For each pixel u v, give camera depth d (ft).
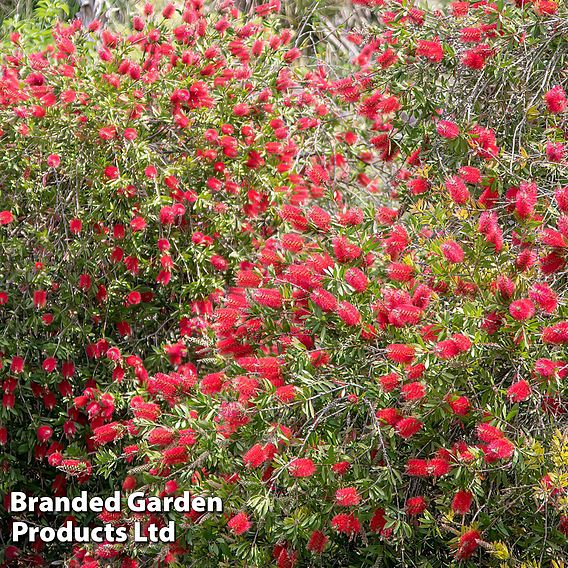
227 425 9.19
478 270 8.61
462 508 8.10
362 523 8.79
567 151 10.09
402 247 9.39
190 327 12.23
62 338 12.23
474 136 10.53
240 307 9.39
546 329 7.96
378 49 12.67
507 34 11.04
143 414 9.99
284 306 9.19
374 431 8.45
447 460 8.20
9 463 12.28
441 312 8.73
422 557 8.82
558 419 8.79
